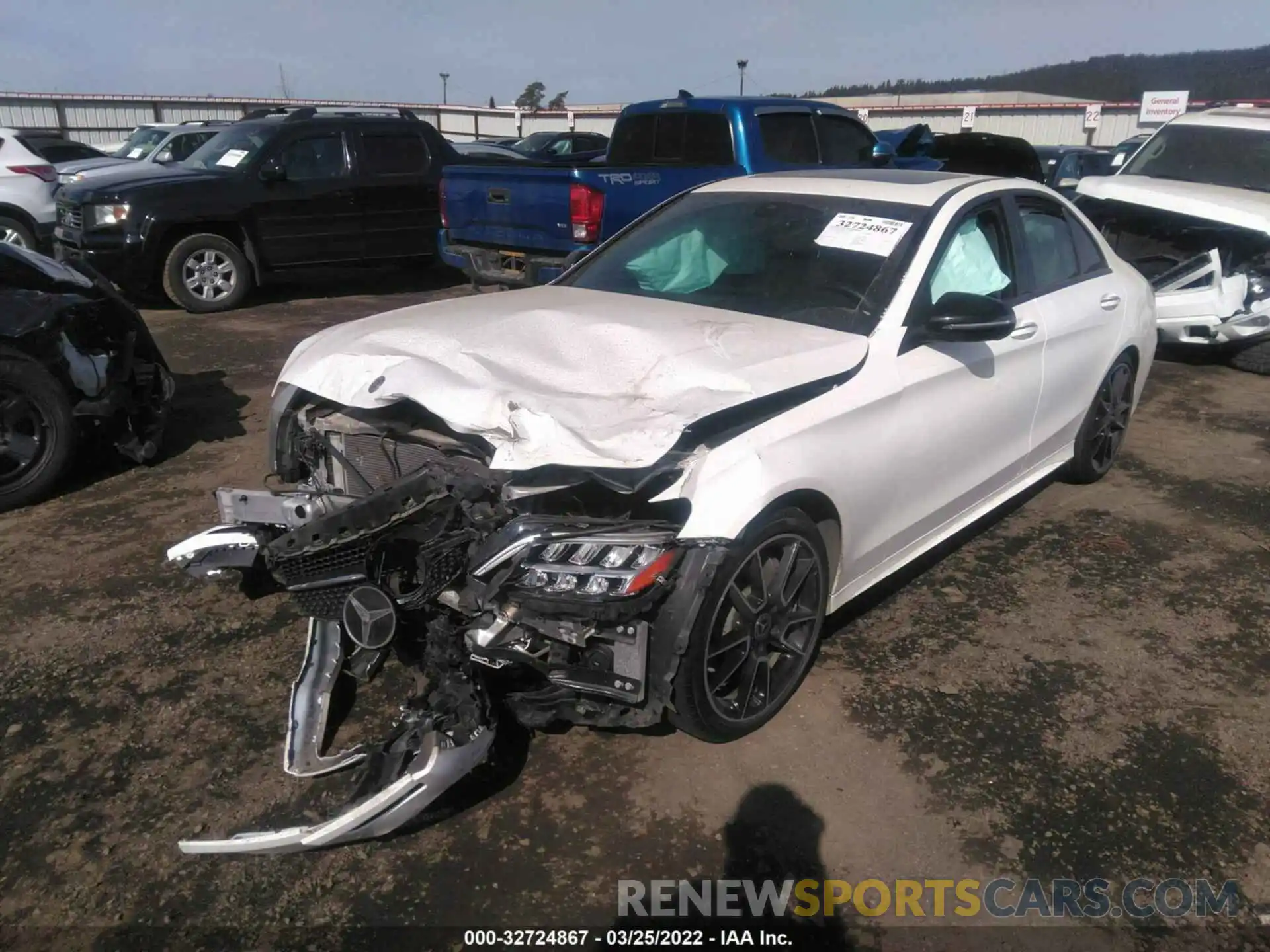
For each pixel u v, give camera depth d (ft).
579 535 8.50
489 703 8.80
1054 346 14.24
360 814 7.82
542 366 9.91
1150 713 10.74
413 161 33.73
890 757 9.89
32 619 12.05
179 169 31.37
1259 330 24.45
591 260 14.56
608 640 8.79
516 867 8.41
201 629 11.90
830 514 10.41
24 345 14.85
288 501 10.18
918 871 8.50
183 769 9.50
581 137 71.15
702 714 9.33
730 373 9.60
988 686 11.16
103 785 9.27
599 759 9.75
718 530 8.80
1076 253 15.64
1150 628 12.54
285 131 31.50
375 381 9.85
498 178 25.68
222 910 7.94
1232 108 31.42
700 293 12.71
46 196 36.55
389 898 8.09
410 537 9.21
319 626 10.26
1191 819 9.14
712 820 8.98
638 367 9.84
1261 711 10.83
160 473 16.93
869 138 30.25
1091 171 55.72
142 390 16.97
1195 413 22.09
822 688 11.02
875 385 10.80
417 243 34.40
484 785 9.35
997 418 13.07
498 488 9.12
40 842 8.57
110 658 11.26
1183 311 25.17
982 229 13.30
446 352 10.16
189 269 30.25
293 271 32.32
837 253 12.35
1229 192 26.71
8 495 15.05
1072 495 16.97
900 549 12.05
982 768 9.77
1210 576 13.99
